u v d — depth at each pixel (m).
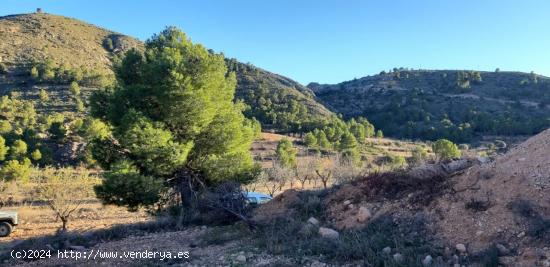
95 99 19.20
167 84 17.12
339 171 33.00
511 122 97.56
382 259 8.01
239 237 11.38
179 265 9.12
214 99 18.91
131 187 16.06
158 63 17.41
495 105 128.38
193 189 17.83
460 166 12.11
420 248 8.34
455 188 10.01
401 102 138.12
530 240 7.68
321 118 103.31
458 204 9.41
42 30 125.62
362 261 8.20
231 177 18.17
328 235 10.17
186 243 11.42
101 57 125.19
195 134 18.38
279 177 35.12
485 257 7.46
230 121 19.36
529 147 10.20
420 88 158.88
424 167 12.10
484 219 8.60
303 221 11.84
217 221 14.05
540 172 9.02
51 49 112.56
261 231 11.51
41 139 55.41
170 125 18.12
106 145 17.84
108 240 12.69
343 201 12.10
